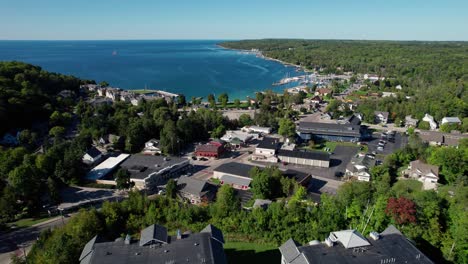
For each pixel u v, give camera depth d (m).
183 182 92.75
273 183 90.69
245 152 131.00
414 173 102.31
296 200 77.00
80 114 167.25
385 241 54.22
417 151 112.81
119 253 50.06
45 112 155.50
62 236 57.62
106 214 68.88
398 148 129.38
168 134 126.75
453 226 63.06
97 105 178.00
